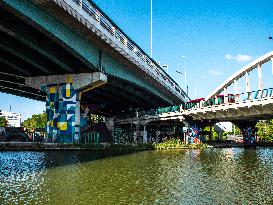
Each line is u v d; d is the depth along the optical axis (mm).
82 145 40844
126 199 13023
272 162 28359
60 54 38719
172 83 76500
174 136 79688
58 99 44625
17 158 28688
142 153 37531
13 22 29734
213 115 47875
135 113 73938
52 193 14062
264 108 36438
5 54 39469
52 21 30703
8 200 12711
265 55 38938
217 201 12766
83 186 15719
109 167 23062
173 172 20953
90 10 34656
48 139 44656
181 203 12398
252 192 14531
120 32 44188
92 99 72000
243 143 68312
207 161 28656
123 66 49344
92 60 39969
